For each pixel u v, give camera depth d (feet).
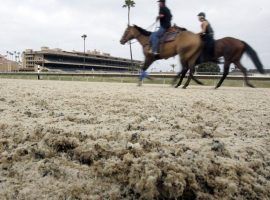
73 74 87.92
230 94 24.97
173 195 4.66
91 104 14.46
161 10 32.40
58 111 11.86
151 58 35.65
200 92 26.50
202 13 31.65
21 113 11.20
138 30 35.88
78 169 5.67
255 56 32.48
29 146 6.72
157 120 10.18
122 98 17.67
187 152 6.14
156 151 6.17
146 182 4.69
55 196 4.66
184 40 31.71
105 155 6.08
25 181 5.21
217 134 8.35
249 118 11.46
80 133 7.52
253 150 6.81
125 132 7.88
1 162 5.96
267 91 32.63
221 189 5.00
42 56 268.00
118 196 4.73
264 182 5.40
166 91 26.53
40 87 29.84
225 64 32.94
